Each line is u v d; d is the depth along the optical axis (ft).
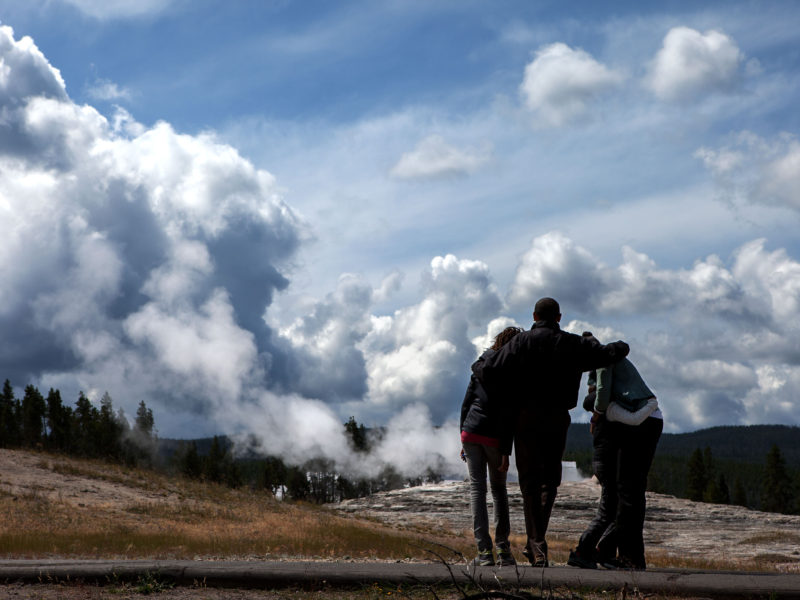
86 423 190.19
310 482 363.35
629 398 18.07
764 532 96.68
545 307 18.53
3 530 49.01
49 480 78.69
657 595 14.11
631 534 18.03
